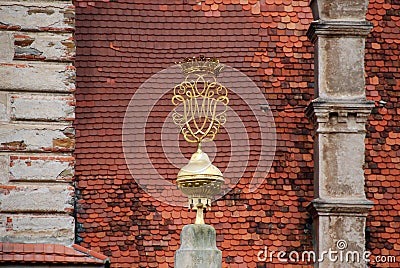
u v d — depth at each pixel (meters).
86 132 35.09
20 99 33.09
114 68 35.69
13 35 33.28
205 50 36.03
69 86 33.34
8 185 32.75
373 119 35.78
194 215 34.56
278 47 36.12
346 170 33.94
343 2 34.56
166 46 36.00
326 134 34.06
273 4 36.50
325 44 34.50
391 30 36.50
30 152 33.00
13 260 31.81
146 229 34.38
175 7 36.31
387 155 35.50
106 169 34.78
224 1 36.44
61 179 32.94
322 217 33.56
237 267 34.22
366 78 36.12
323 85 34.34
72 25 33.56
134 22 36.06
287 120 35.56
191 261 30.70
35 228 32.66
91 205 34.44
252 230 34.53
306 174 35.12
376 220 34.84
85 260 32.09
